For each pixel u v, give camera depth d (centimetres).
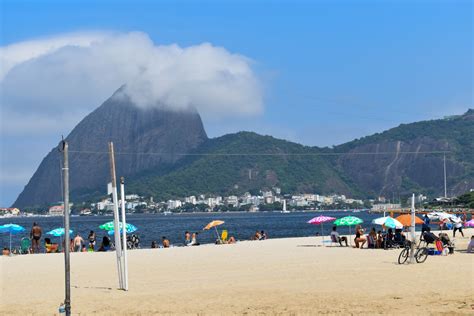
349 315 1780
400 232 4050
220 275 2705
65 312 1736
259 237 5772
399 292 2111
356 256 3469
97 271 2955
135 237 4894
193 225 16338
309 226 14200
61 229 4519
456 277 2444
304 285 2320
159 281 2547
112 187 2328
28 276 2781
